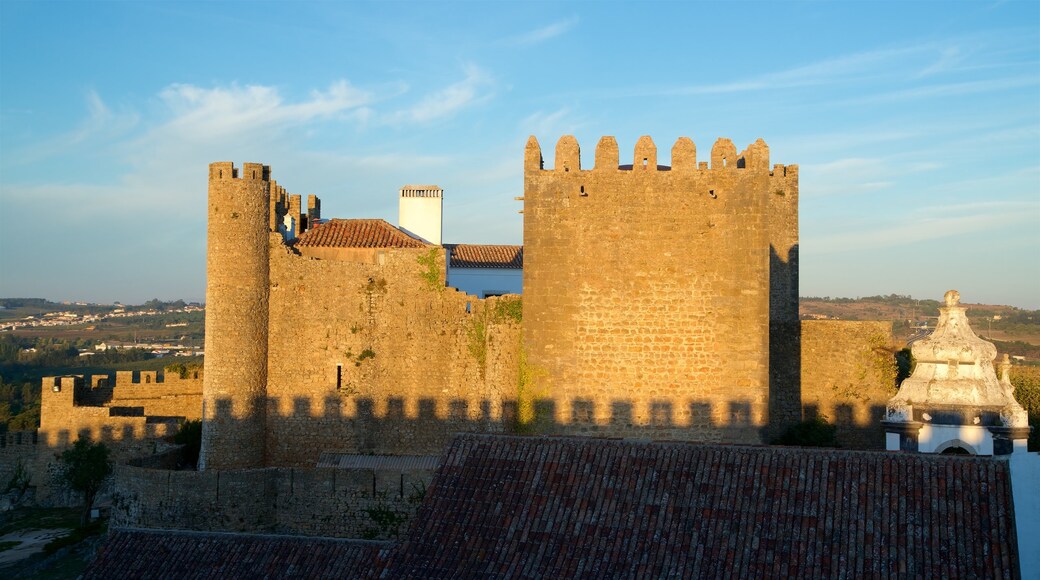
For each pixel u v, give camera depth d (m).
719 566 22.97
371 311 45.53
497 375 43.94
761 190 38.59
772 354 46.34
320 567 26.16
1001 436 25.44
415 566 24.69
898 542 22.59
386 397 45.34
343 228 53.28
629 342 38.56
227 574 26.42
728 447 26.55
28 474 58.19
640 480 25.91
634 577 23.08
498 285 64.31
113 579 26.80
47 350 188.50
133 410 61.44
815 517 23.70
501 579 23.70
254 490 40.09
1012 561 21.62
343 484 40.22
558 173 39.09
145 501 40.12
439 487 26.91
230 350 43.97
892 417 26.69
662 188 38.78
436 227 64.06
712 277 38.53
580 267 38.91
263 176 45.06
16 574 41.72
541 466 27.00
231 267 44.06
